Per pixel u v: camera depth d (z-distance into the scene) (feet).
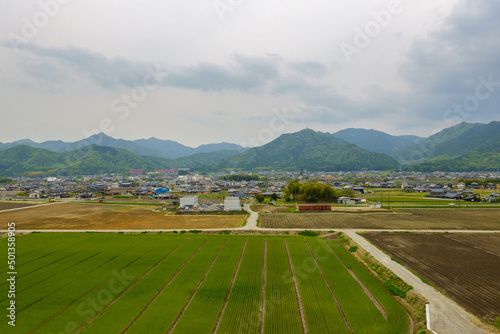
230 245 179.73
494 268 137.08
